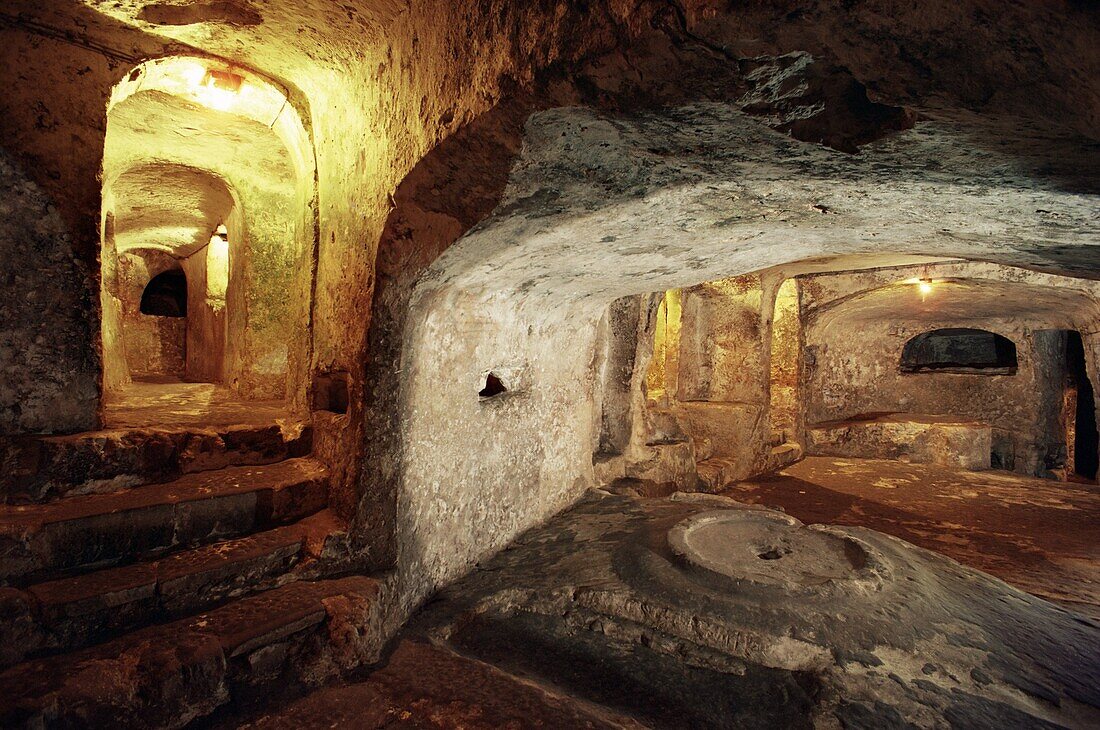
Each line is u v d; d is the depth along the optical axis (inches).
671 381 272.2
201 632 75.7
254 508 99.6
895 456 320.2
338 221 113.8
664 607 97.5
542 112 64.2
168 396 186.7
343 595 87.8
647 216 92.2
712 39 48.6
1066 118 49.5
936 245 109.6
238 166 182.1
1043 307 281.6
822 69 51.4
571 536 135.6
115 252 246.1
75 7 87.9
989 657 87.9
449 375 111.5
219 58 107.8
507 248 96.4
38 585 76.7
